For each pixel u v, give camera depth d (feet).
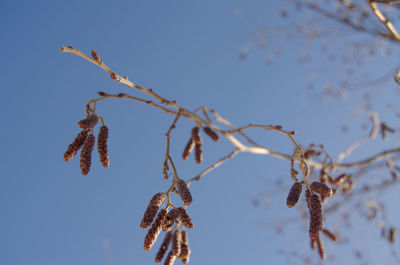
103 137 1.27
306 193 1.28
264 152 1.66
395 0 1.68
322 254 1.53
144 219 1.22
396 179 1.85
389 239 2.15
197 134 1.49
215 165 1.60
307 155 1.64
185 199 1.25
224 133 1.55
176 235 1.30
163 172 1.32
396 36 1.73
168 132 1.35
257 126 1.47
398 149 1.85
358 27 2.32
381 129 2.00
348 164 1.80
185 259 1.32
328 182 1.72
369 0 1.70
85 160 1.23
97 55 1.21
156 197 1.26
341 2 2.31
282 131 1.39
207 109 1.55
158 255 1.36
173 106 1.36
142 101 1.34
